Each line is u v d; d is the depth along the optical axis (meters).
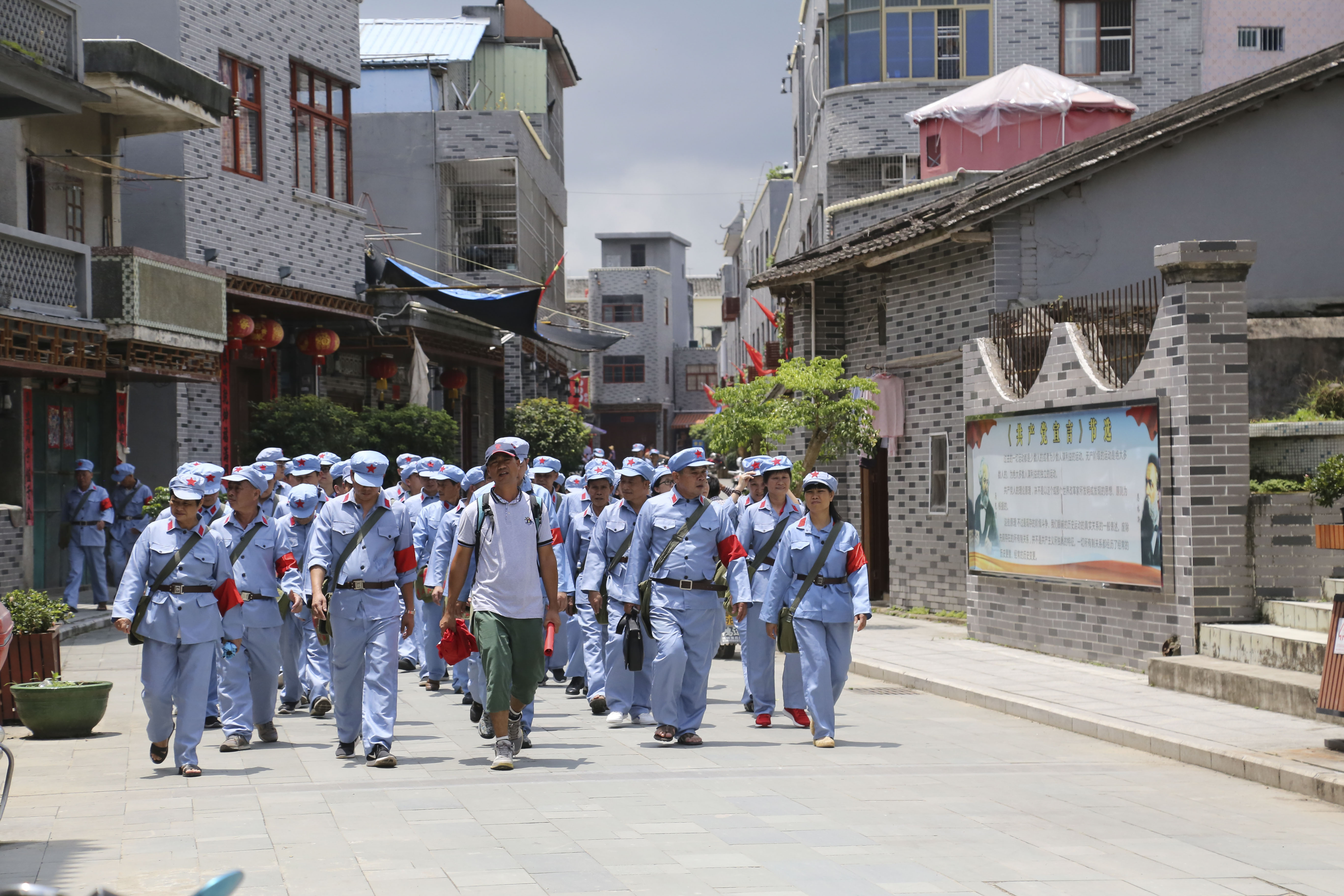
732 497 13.87
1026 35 31.70
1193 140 16.72
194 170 23.78
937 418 18.97
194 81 21.03
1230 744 9.52
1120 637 13.52
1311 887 6.24
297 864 6.45
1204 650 12.30
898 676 13.75
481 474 12.68
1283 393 15.77
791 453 22.44
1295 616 11.88
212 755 9.79
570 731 10.78
